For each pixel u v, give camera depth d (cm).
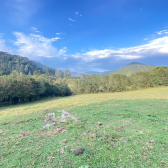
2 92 2602
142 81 5925
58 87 5634
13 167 426
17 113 1550
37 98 3988
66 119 996
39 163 438
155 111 1137
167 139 556
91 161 428
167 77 5556
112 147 513
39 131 775
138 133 639
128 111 1200
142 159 424
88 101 2369
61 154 484
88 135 646
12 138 683
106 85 6619
